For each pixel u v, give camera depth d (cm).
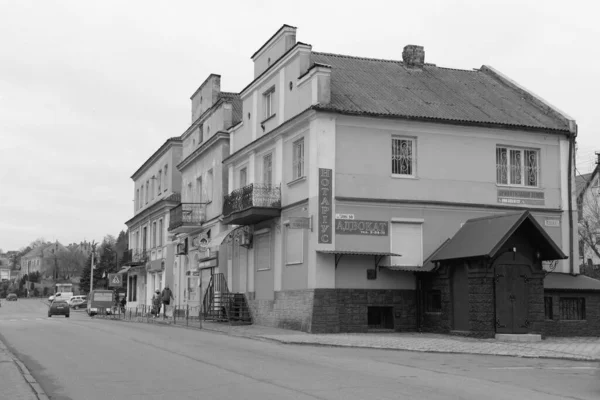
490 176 2639
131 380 1134
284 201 2658
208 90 3800
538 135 2723
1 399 927
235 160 3225
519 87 3002
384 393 1012
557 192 2736
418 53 3102
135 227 5734
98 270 10175
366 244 2431
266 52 3025
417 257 2502
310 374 1227
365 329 2405
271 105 2891
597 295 2462
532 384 1167
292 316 2516
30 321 3288
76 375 1194
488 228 2281
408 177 2519
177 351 1627
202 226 3688
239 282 3109
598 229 4353
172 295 4375
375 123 2494
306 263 2436
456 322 2295
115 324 2961
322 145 2412
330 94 2536
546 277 2545
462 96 2862
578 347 1905
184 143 4266
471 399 973
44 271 17962
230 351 1658
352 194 2434
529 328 2177
